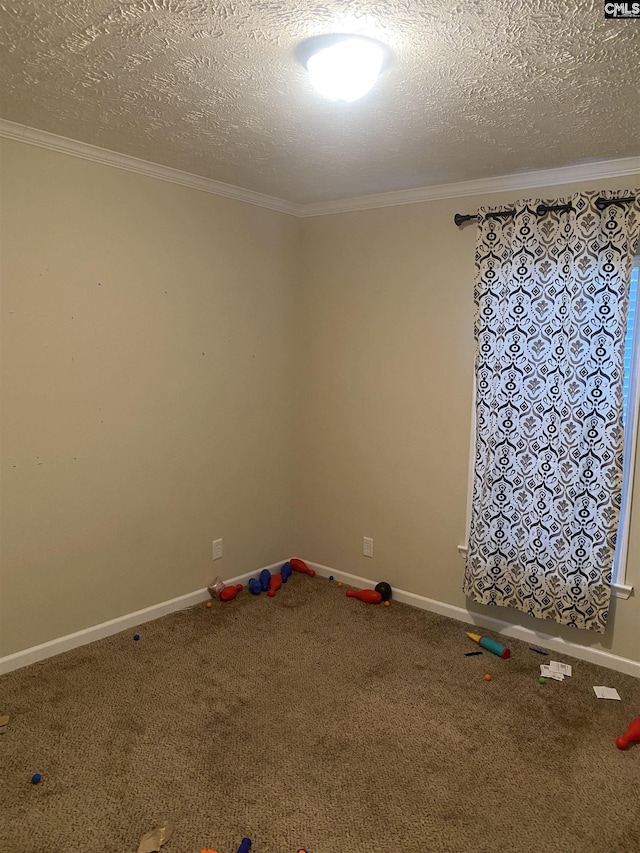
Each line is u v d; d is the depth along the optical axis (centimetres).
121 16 149
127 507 309
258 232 360
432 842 186
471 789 208
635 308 270
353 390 372
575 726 244
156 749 225
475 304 305
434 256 328
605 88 187
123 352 298
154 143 259
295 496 410
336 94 179
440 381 333
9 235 251
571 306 276
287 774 213
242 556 378
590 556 281
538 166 278
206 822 191
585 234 269
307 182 318
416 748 229
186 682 270
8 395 258
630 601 281
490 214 295
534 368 290
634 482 276
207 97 204
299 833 188
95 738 230
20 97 209
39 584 278
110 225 285
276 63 176
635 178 265
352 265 363
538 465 293
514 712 253
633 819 196
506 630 321
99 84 195
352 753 225
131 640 305
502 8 141
